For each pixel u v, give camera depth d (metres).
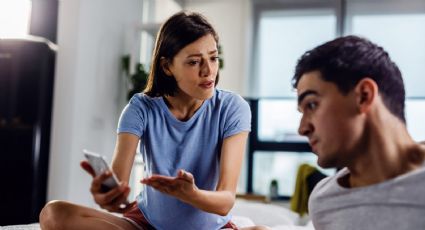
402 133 0.65
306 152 4.37
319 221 0.71
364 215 0.64
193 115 1.25
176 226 1.23
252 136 4.48
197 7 4.69
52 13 3.39
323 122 0.64
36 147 3.08
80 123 3.38
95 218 1.15
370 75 0.63
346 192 0.66
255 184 4.46
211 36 1.17
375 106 0.63
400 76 0.66
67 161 3.26
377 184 0.63
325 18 4.50
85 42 3.42
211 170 1.26
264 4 4.61
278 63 4.55
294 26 4.56
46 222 1.13
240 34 4.59
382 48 0.67
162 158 1.24
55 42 3.39
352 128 0.63
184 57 1.15
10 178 3.08
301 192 3.21
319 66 0.64
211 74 1.16
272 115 4.51
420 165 0.64
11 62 3.11
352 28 4.45
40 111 3.11
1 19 3.28
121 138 1.23
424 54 4.25
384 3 4.38
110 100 3.87
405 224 0.60
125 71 4.10
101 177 0.88
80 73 3.36
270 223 2.16
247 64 4.58
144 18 4.55
